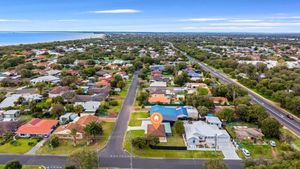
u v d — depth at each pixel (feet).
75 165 181.98
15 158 208.03
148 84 454.40
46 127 256.11
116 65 617.62
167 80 480.64
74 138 229.04
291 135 259.39
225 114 287.28
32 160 205.05
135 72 575.38
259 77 497.05
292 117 313.32
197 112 298.76
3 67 578.25
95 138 243.81
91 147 226.58
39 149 222.89
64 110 306.76
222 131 247.91
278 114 324.19
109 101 353.10
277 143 239.30
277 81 428.97
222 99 351.46
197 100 327.26
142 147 220.64
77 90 387.96
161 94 378.32
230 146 232.73
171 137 248.73
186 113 298.97
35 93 378.73
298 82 423.64
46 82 445.37
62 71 535.19
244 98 332.19
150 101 346.95
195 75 513.04
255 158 211.61
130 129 265.75
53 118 292.81
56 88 386.52
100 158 208.64
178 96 370.53
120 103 351.67
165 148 225.35
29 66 559.79
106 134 253.24
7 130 251.60
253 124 284.41
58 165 197.98
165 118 283.59
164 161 206.39
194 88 420.77
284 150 223.92
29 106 320.70
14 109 315.37
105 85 425.28
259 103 367.25
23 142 235.61
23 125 258.37
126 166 197.77
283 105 347.56
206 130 248.11
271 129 246.27
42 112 305.12
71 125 246.68
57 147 226.17
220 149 226.58
